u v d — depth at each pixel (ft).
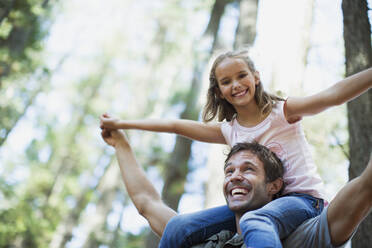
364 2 12.23
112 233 53.57
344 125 20.12
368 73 7.77
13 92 34.58
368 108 11.84
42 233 46.80
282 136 8.86
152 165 57.77
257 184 8.08
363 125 11.78
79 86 76.13
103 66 76.95
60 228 52.44
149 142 58.44
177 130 10.21
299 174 8.56
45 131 71.36
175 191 37.09
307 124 19.42
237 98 9.09
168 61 61.46
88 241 47.16
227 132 9.63
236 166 8.28
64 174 68.13
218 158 22.45
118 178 50.01
